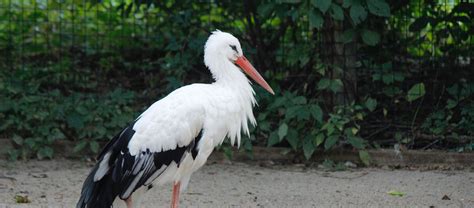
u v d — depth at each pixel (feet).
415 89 42.96
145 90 48.19
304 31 45.47
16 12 53.11
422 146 43.52
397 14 46.26
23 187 37.29
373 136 44.01
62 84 48.65
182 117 30.81
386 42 45.83
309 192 37.14
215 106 31.55
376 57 45.42
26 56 50.67
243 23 46.88
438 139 43.29
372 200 35.78
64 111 43.50
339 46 42.80
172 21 47.21
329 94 43.19
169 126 30.66
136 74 50.57
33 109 43.14
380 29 45.21
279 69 45.34
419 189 37.63
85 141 42.96
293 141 42.14
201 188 37.81
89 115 43.21
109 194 29.91
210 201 35.55
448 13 45.42
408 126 44.01
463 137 42.93
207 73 44.88
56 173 40.16
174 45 44.39
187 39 44.80
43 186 37.60
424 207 34.71
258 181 39.11
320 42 43.42
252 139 42.55
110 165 30.04
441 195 36.58
